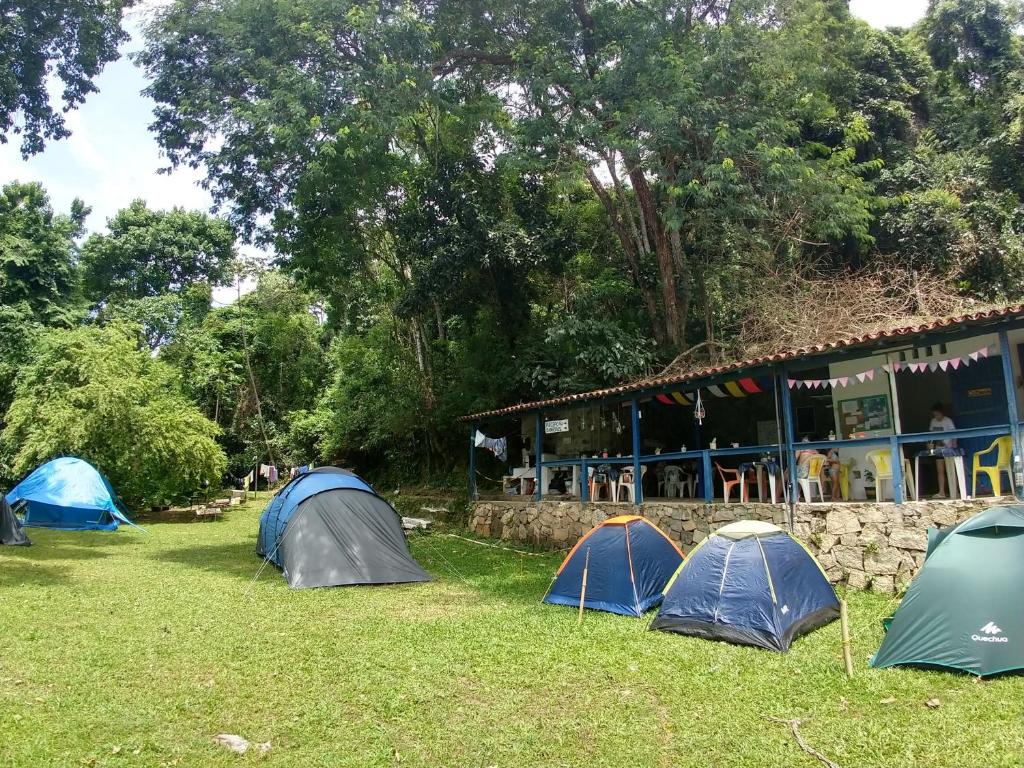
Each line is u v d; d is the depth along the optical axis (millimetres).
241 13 14469
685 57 14266
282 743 4664
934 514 8258
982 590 5816
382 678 5914
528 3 15781
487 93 17328
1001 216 16547
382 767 4305
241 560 12734
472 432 17812
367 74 14305
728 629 6926
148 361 21719
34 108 13930
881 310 14438
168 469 20125
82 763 4273
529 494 16547
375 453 25344
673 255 17500
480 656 6520
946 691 5336
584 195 20547
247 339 31125
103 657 6406
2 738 4574
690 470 14211
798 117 17062
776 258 16562
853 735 4637
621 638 7121
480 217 16844
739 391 11438
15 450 19484
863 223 15680
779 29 15852
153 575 10938
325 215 15984
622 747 4543
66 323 25328
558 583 9047
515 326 19078
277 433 29969
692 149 15211
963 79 21641
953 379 10117
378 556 10812
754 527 7629
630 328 17719
